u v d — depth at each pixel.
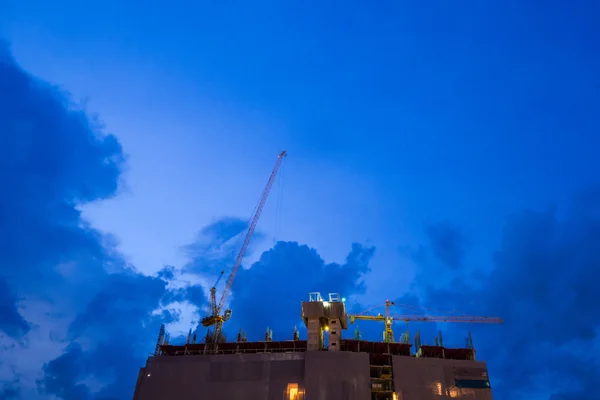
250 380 99.94
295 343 109.31
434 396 99.06
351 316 166.00
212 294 159.75
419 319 171.62
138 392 102.81
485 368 103.38
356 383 97.25
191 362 103.88
